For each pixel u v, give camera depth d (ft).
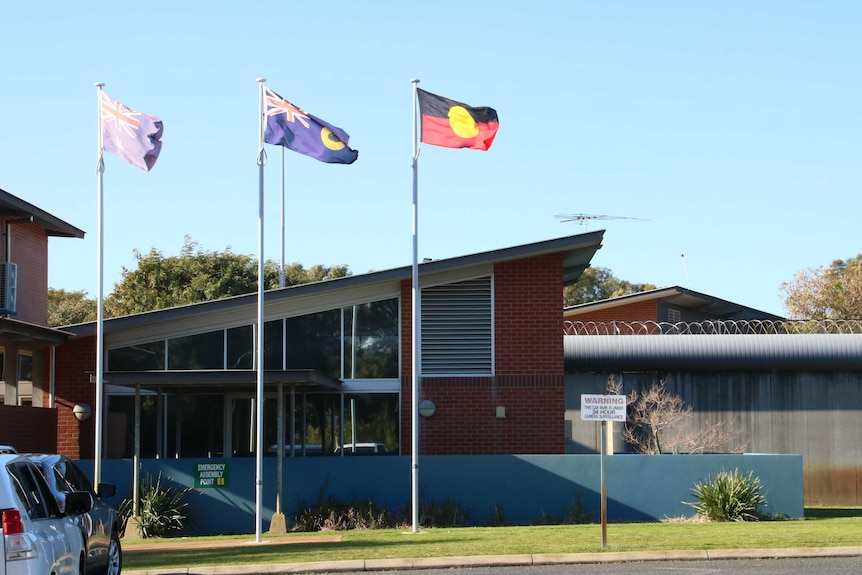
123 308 158.92
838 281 191.52
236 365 82.84
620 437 100.12
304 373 71.10
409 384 83.30
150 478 76.18
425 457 78.07
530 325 83.87
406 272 82.64
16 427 72.08
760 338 100.68
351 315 83.97
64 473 41.22
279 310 83.25
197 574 49.24
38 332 74.54
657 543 55.98
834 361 99.19
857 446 99.30
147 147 67.97
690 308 159.12
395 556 52.24
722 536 59.67
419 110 67.97
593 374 101.96
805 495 99.14
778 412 100.17
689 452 98.27
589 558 51.19
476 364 83.66
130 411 83.35
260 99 66.54
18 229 95.04
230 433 83.76
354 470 78.02
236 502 76.95
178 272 163.22
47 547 32.58
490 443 82.79
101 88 69.26
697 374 101.09
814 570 47.16
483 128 68.13
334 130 67.21
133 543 67.41
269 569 49.52
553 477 78.07
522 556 51.06
